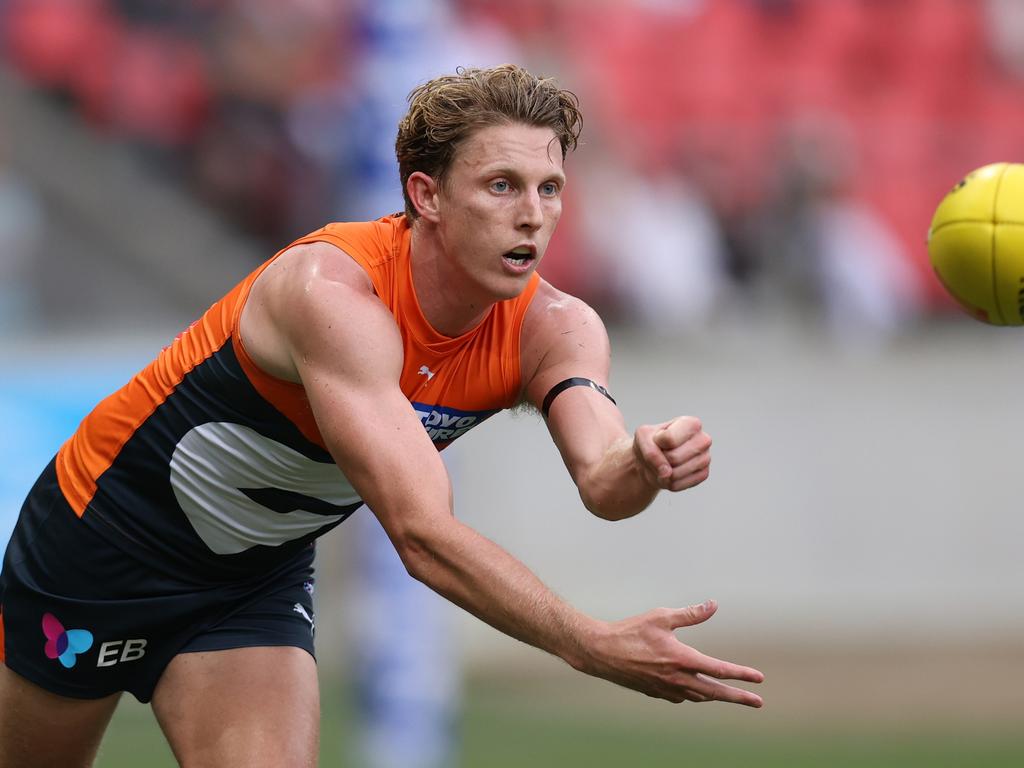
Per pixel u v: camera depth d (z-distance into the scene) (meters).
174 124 37.59
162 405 12.11
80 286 33.88
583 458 11.29
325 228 11.55
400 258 11.24
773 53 45.44
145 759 24.34
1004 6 47.72
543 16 42.44
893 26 46.78
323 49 38.38
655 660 9.48
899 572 39.19
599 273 38.66
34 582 12.65
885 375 39.59
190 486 12.15
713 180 42.06
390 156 22.62
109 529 12.38
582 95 40.53
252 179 37.12
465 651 35.84
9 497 27.38
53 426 28.56
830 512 38.81
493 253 10.78
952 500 39.78
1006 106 47.38
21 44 37.69
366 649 23.66
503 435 35.91
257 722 12.05
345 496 12.42
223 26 38.59
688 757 25.81
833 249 40.00
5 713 13.01
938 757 26.12
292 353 10.95
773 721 29.25
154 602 12.38
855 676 33.28
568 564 36.38
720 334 39.09
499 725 28.62
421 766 23.61
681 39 44.53
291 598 12.95
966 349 40.69
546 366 11.91
